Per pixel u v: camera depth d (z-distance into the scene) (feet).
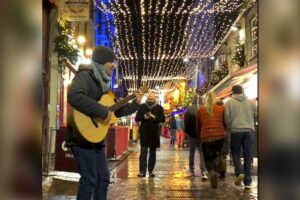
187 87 173.58
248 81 52.01
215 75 104.01
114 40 109.60
